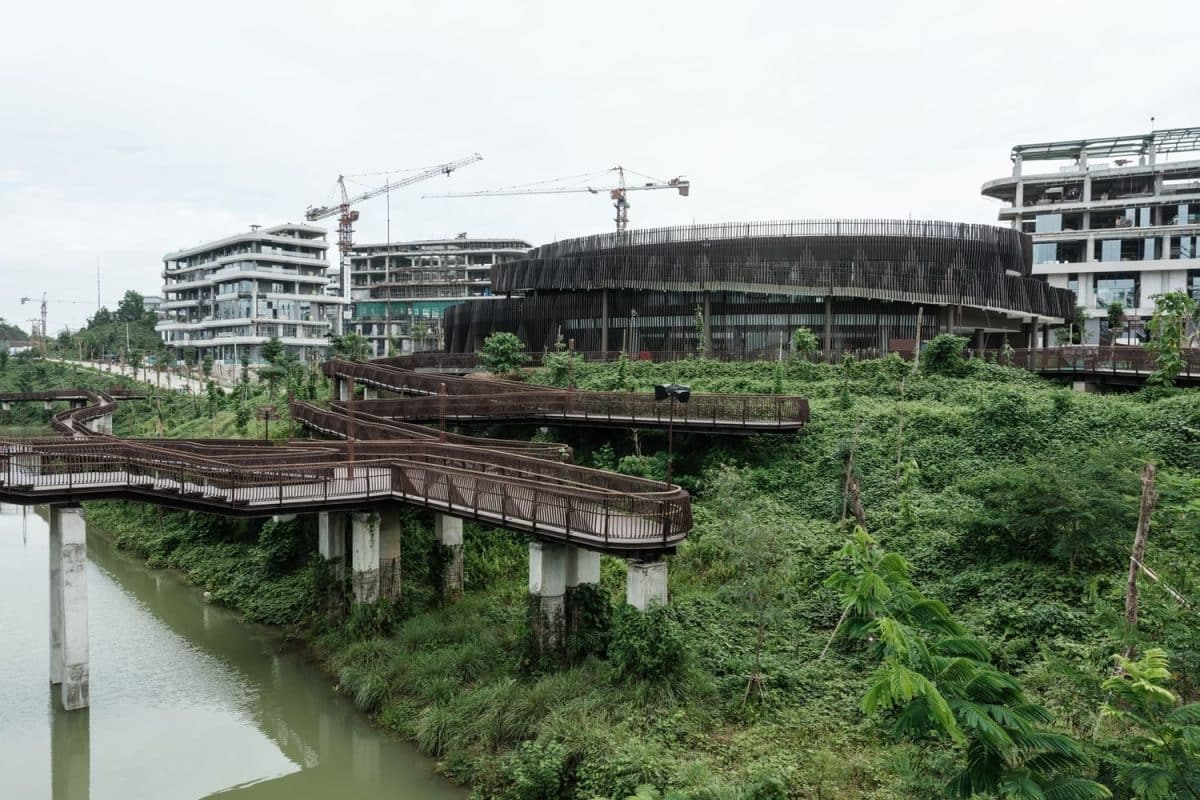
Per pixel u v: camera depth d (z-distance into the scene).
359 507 26.52
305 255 125.75
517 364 57.81
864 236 55.09
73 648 23.86
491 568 30.80
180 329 135.62
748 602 20.97
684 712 18.91
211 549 38.69
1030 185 88.38
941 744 16.52
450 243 150.62
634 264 61.75
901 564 13.34
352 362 59.84
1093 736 12.68
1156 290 80.81
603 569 28.28
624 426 36.81
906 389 41.34
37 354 141.50
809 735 18.09
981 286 54.00
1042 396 37.38
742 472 33.59
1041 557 23.27
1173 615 14.31
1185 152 82.94
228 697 24.83
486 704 21.11
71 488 23.44
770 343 58.81
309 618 29.91
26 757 21.41
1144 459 25.44
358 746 21.53
